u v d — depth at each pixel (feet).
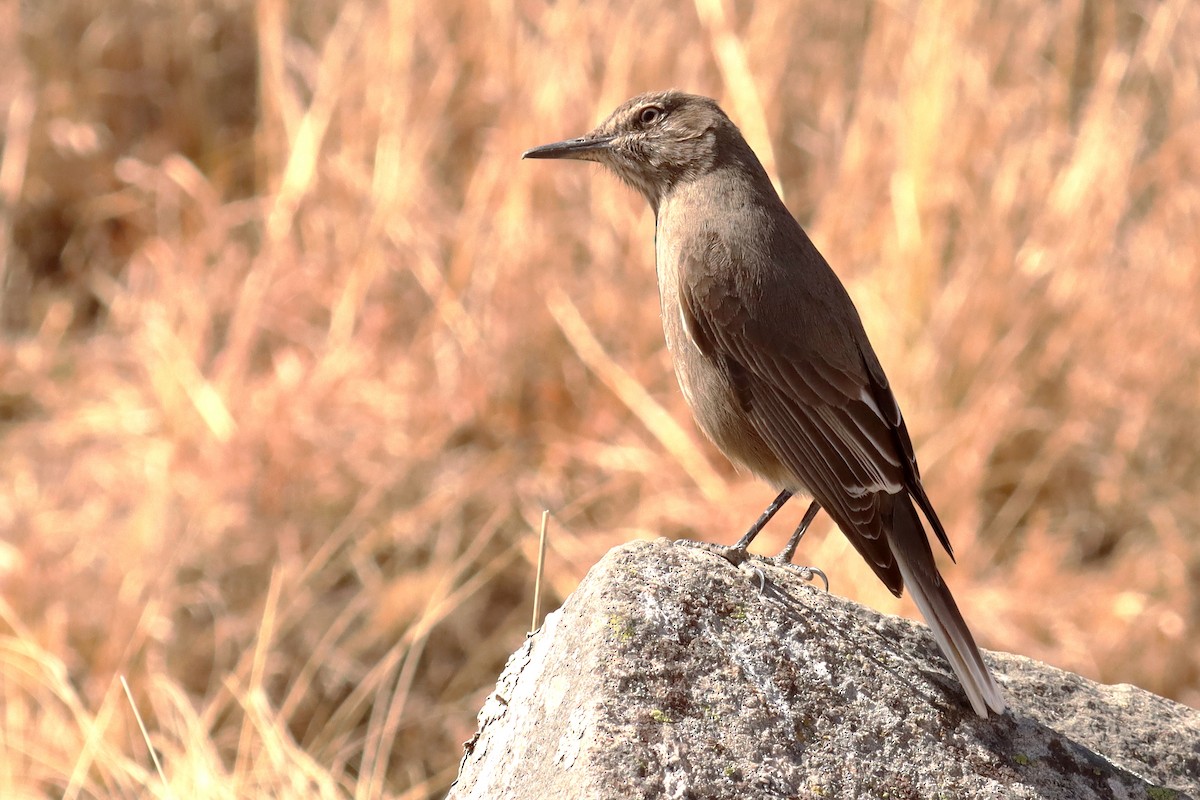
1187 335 45.85
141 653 37.37
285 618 38.17
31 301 50.93
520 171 47.42
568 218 47.34
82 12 54.19
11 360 48.34
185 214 52.26
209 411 42.42
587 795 19.57
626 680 20.84
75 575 39.01
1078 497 44.21
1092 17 58.90
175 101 54.34
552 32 50.88
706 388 28.17
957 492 42.50
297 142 49.21
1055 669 25.27
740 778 20.20
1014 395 44.37
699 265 27.99
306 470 41.09
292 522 40.27
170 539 39.73
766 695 21.33
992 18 56.29
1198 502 43.47
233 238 50.96
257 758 32.68
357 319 45.65
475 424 43.24
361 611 38.88
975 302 45.32
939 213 47.73
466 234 46.55
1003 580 42.04
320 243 48.03
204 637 37.99
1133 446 44.06
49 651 37.01
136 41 54.39
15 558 39.24
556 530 40.60
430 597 38.14
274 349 46.29
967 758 21.72
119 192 52.49
